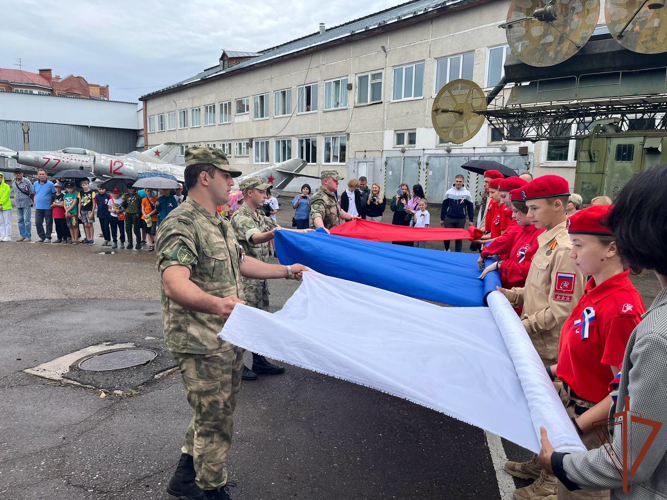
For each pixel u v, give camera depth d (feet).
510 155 59.06
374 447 11.00
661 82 30.40
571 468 4.28
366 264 12.17
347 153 84.89
